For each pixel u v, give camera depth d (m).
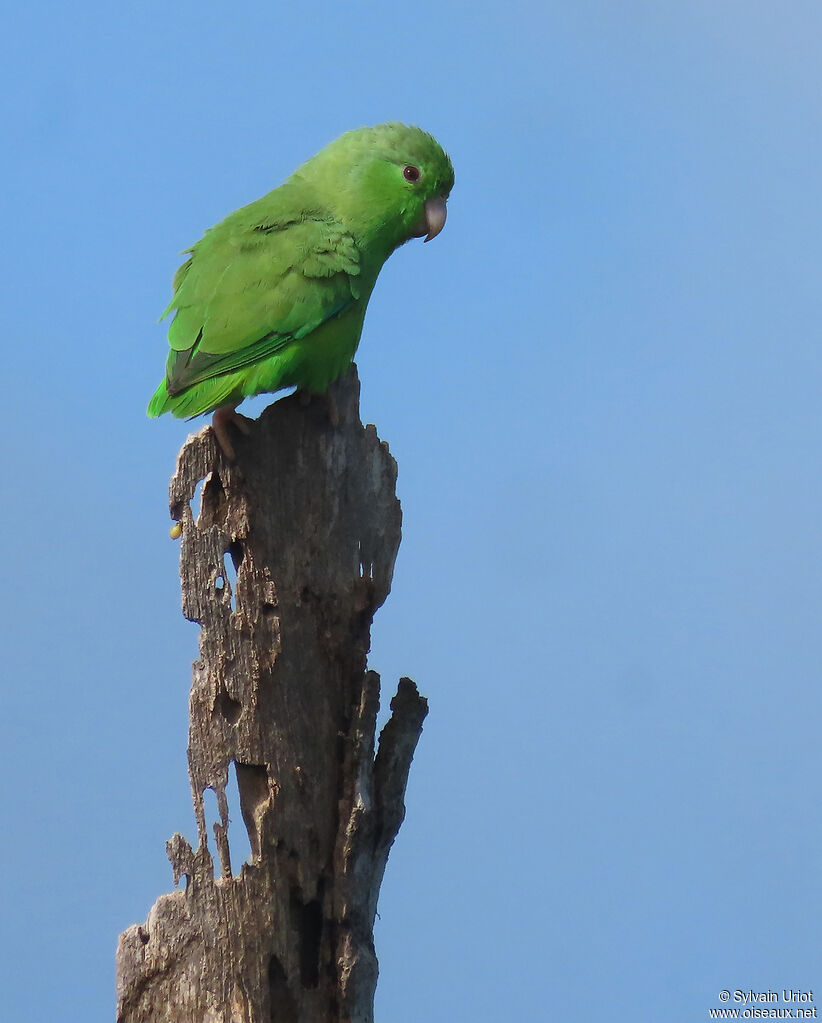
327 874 11.40
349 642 11.90
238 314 12.54
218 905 10.68
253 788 11.20
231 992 10.62
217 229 13.60
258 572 11.26
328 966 11.33
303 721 11.43
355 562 11.97
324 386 12.40
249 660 11.09
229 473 11.22
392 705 11.84
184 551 10.91
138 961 10.57
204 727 10.84
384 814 11.67
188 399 12.38
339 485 11.92
